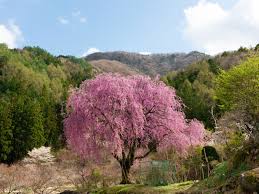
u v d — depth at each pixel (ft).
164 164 54.49
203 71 243.60
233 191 28.09
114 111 59.72
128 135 61.16
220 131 73.15
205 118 166.40
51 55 437.99
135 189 47.52
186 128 66.59
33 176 93.66
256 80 77.46
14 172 103.65
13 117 165.17
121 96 59.21
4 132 159.84
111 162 76.28
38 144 167.02
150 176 53.47
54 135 180.55
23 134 164.25
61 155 135.03
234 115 71.20
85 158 64.39
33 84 284.41
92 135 60.54
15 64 306.76
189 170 58.75
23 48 422.00
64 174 90.22
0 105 172.65
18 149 162.20
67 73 411.75
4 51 351.67
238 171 32.19
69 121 61.46
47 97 217.97
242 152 33.04
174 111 64.49
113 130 59.16
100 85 60.70
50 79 350.02
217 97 84.69
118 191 49.32
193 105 176.65
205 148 59.98
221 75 85.97
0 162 158.20
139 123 59.88
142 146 65.10
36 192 74.84
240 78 80.48
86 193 57.00
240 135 67.62
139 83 64.39
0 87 263.49
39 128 168.66
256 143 32.40
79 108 60.64
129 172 61.67
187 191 35.94
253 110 69.97
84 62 501.15
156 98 63.10
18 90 252.62
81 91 62.59
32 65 363.35
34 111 168.55
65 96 215.72
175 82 240.32
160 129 63.46
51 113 183.52
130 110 59.93
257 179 25.30
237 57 247.29
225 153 60.49
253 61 85.81
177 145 64.03
